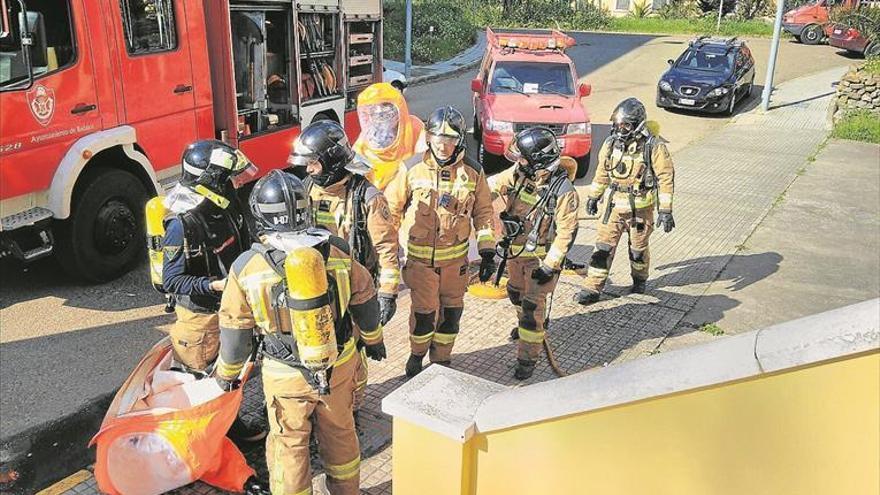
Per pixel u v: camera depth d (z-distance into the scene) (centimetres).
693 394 197
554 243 476
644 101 1859
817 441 175
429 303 481
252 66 834
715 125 1608
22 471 413
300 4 890
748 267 774
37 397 489
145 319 611
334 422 332
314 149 386
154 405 376
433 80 2150
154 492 364
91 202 646
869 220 949
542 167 468
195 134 760
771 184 1112
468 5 3447
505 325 611
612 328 614
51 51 598
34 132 586
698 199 1023
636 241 653
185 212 373
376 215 414
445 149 444
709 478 199
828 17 2842
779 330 180
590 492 230
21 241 618
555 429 235
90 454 432
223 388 334
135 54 673
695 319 641
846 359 166
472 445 266
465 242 477
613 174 626
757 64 2414
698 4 3691
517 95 1187
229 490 383
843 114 1600
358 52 1051
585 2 3722
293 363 312
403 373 524
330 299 312
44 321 600
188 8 729
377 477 407
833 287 728
